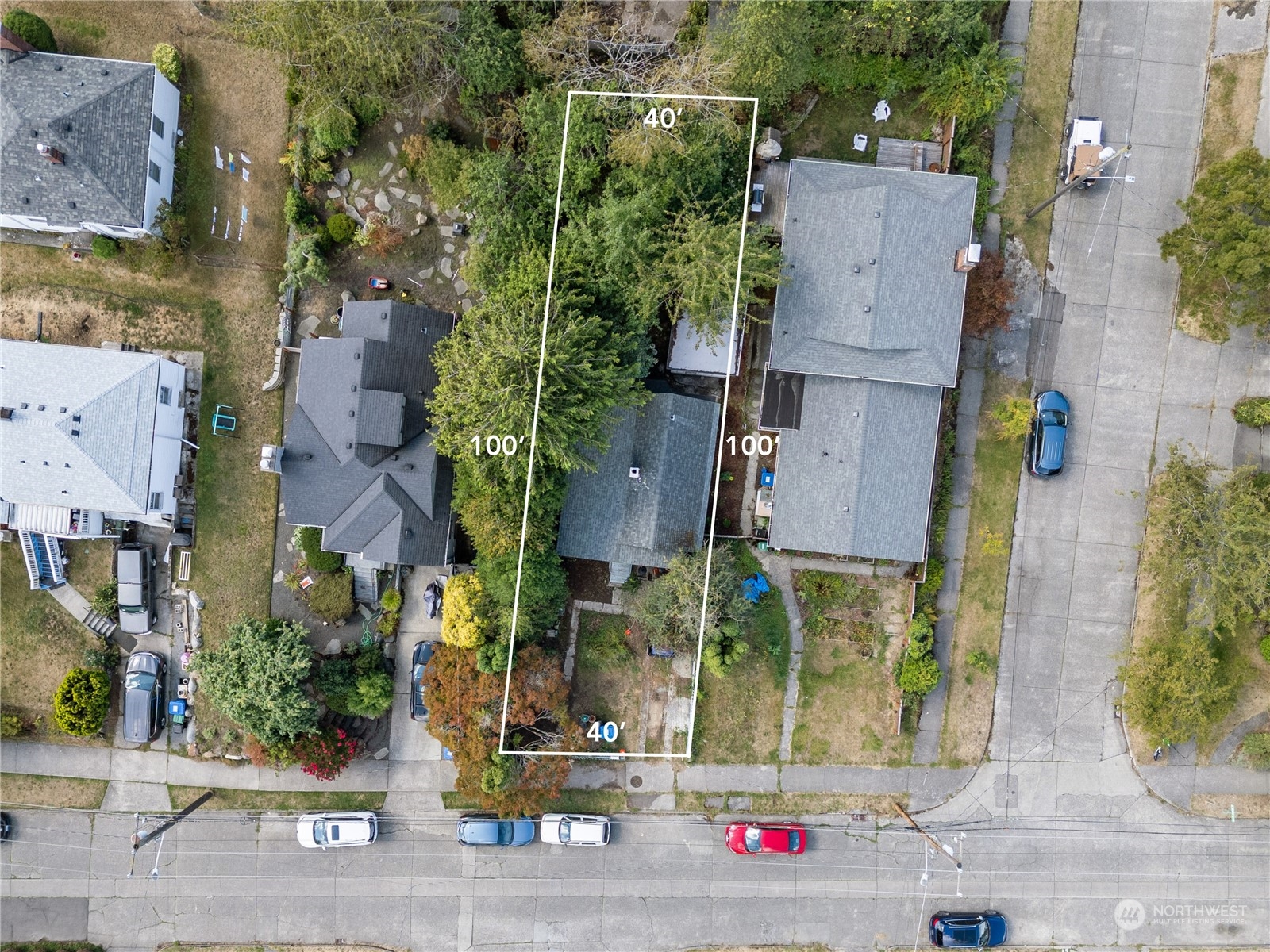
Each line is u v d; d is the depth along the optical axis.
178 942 34.88
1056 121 33.84
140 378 31.55
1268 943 34.50
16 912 34.88
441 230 33.81
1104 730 34.56
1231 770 34.59
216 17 33.19
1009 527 34.56
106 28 33.19
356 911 34.88
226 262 33.78
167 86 32.50
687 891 34.91
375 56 28.72
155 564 34.47
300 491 32.12
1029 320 34.25
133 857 34.81
